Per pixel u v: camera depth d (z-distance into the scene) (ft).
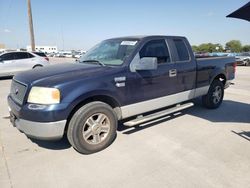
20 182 9.25
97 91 11.12
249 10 10.73
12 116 11.98
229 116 17.42
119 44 14.16
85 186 9.01
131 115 13.12
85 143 11.19
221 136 13.60
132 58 12.75
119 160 10.90
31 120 10.17
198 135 13.75
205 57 18.99
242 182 9.19
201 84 17.39
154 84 13.76
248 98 23.66
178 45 15.74
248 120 16.48
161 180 9.34
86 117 11.01
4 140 13.14
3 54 41.09
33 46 66.95
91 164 10.57
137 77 12.78
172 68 14.73
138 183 9.17
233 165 10.40
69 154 11.50
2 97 25.32
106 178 9.50
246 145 12.40
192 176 9.59
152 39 14.16
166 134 13.91
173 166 10.35
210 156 11.21
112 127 12.10
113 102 12.31
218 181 9.25
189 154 11.43
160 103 14.49
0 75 40.52
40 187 8.96
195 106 20.18
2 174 9.78
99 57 14.17
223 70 19.15
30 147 12.26
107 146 12.19
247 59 75.36
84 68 12.06
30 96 10.32
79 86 10.61
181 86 15.62
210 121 16.22
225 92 26.91
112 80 11.72
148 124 15.55
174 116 17.34
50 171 10.03
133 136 13.60
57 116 10.09
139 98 13.12
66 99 10.25
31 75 11.46
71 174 9.80
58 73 11.34
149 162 10.71
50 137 10.31
